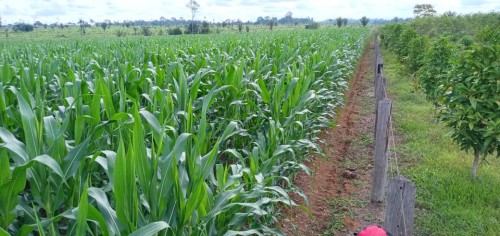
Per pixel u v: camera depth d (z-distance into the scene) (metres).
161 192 2.48
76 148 2.79
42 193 2.78
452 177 5.86
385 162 5.24
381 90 7.30
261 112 5.20
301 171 6.31
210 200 2.98
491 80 5.33
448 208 5.04
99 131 3.21
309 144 4.76
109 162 2.50
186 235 2.82
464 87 5.54
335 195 5.68
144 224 2.41
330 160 7.06
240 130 4.84
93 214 2.10
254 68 7.51
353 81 16.02
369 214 5.12
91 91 4.87
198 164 2.79
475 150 5.73
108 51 11.59
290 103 5.29
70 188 3.06
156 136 2.94
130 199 2.19
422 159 6.69
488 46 5.41
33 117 2.62
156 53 10.27
